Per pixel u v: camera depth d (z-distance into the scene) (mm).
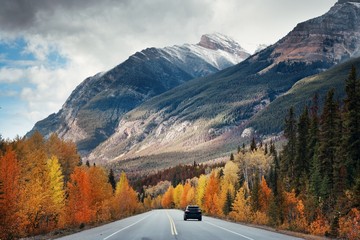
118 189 86188
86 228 35125
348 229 25719
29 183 33812
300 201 36531
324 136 46688
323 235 28750
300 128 58531
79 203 45125
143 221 45094
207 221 46188
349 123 39750
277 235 25938
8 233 26906
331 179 43625
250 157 95250
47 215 38438
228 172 98812
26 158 40938
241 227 34406
